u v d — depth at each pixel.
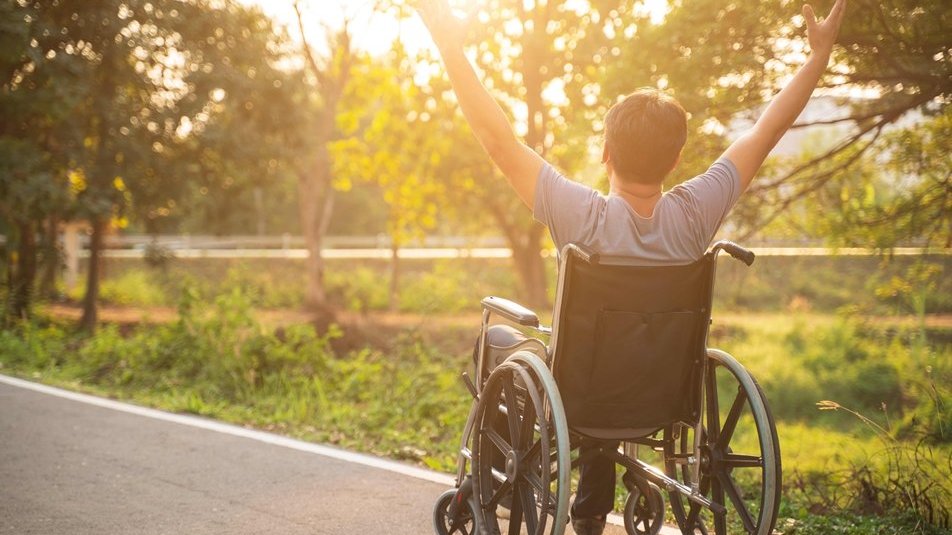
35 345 10.73
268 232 55.28
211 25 15.74
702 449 3.06
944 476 4.58
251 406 8.00
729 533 4.04
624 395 2.87
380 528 4.09
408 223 23.25
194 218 18.42
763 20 5.27
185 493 4.68
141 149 15.03
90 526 4.09
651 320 2.81
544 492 2.74
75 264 25.44
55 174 14.60
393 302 23.67
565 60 11.36
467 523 3.63
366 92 22.48
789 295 21.78
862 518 4.39
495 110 2.68
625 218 2.72
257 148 16.45
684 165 6.10
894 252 6.85
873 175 6.98
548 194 2.73
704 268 2.83
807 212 7.05
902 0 4.66
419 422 7.14
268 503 4.50
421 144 21.50
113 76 14.95
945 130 6.26
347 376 9.12
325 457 5.57
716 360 3.04
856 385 11.58
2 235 14.23
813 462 6.92
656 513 3.57
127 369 9.41
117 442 5.92
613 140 2.72
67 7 14.15
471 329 16.67
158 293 24.92
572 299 2.78
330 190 27.66
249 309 9.98
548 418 2.98
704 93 5.75
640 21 6.06
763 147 2.83
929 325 10.84
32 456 5.47
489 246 35.75
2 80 13.38
